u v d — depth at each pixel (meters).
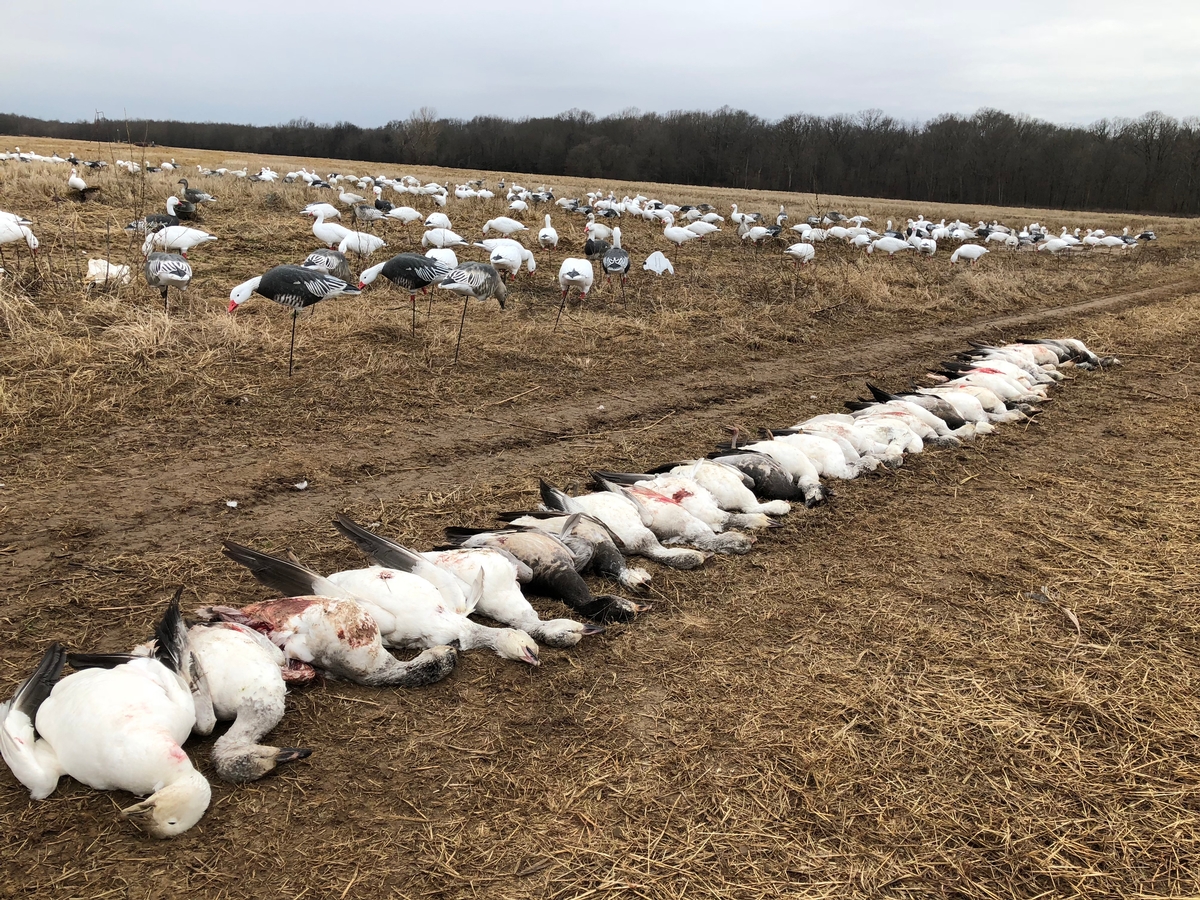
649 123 87.44
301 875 3.26
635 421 9.12
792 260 21.86
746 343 12.84
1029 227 39.94
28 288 11.00
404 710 4.26
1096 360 12.77
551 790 3.78
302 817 3.54
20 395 7.73
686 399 10.05
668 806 3.72
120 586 5.14
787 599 5.55
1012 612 5.46
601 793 3.78
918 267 22.27
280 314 11.38
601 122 89.88
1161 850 3.61
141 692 3.53
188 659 3.79
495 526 6.31
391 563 4.84
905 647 5.03
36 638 4.54
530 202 31.05
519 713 4.30
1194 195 75.94
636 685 4.58
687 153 81.00
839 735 4.22
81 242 14.97
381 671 4.37
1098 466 8.33
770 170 78.19
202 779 3.43
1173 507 7.23
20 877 3.14
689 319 13.86
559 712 4.32
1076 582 5.87
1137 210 77.50
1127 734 4.32
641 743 4.11
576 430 8.70
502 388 9.80
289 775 3.76
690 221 30.61
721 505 6.75
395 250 17.97
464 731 4.14
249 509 6.34
